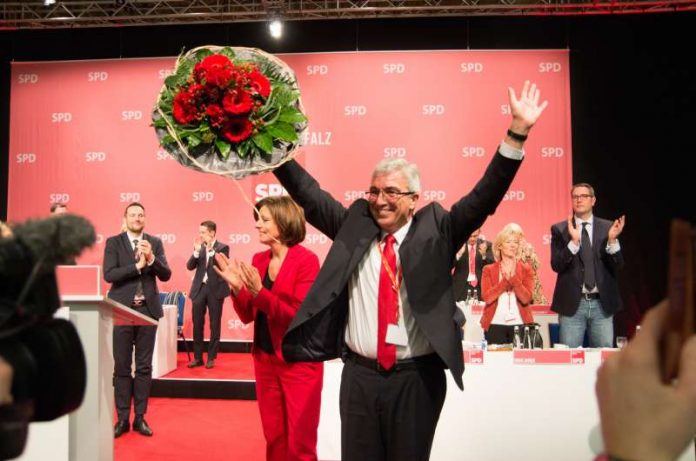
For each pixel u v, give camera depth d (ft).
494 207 6.59
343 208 7.86
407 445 6.81
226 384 21.12
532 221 27.55
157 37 31.22
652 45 29.07
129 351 16.15
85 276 9.28
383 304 6.91
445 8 27.25
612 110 29.30
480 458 12.75
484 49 29.94
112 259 15.88
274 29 27.07
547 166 27.68
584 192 16.25
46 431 8.87
